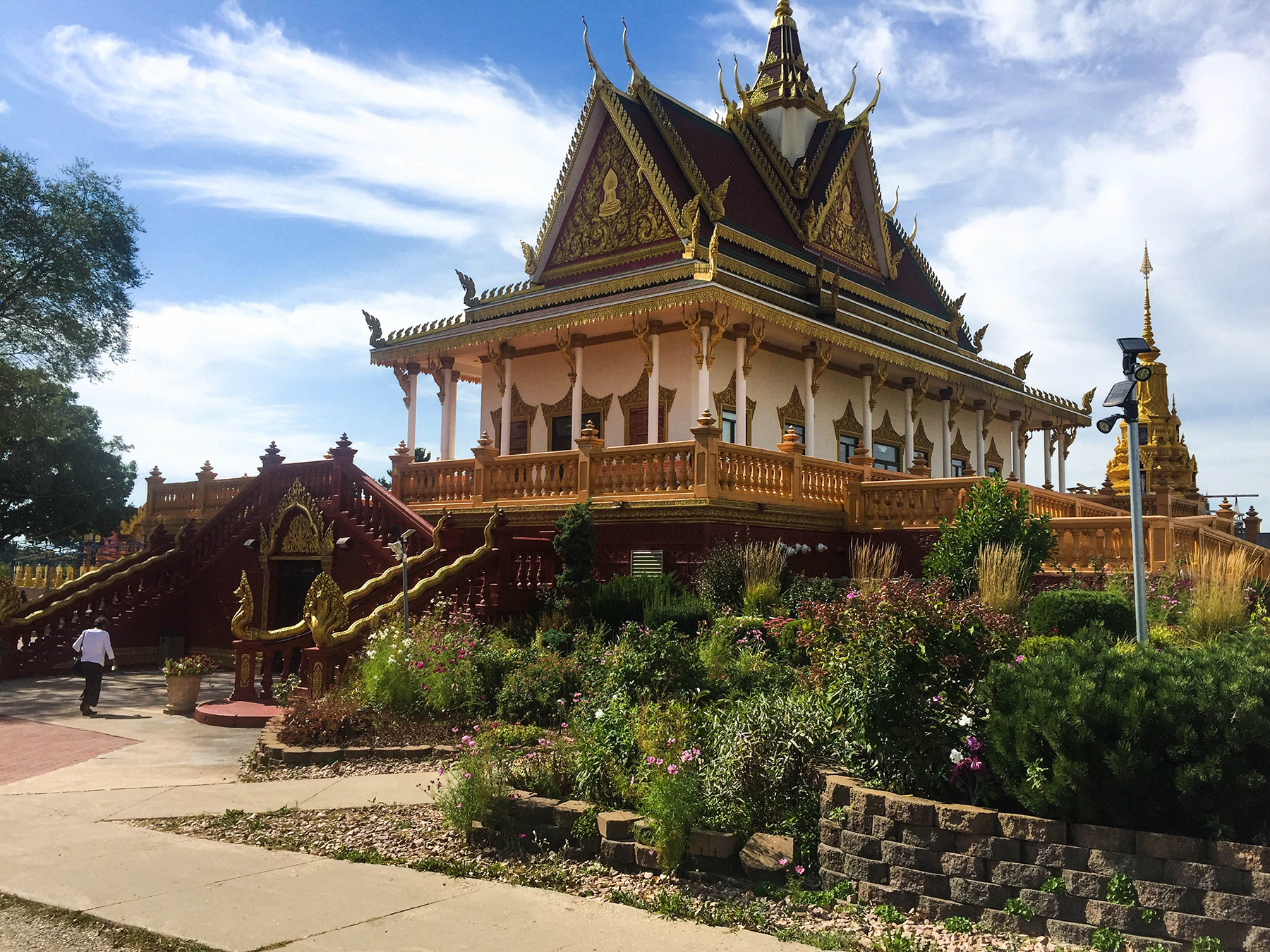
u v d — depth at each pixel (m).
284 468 21.06
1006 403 36.94
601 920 6.12
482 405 30.30
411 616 15.62
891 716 7.03
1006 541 15.23
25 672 19.34
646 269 24.80
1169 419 36.69
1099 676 6.29
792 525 18.84
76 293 31.14
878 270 36.47
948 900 6.24
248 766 10.98
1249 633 10.91
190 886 6.71
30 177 30.03
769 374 27.69
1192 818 5.71
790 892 6.68
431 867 7.28
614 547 18.45
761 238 29.91
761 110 35.56
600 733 8.49
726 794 7.56
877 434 31.95
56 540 48.50
